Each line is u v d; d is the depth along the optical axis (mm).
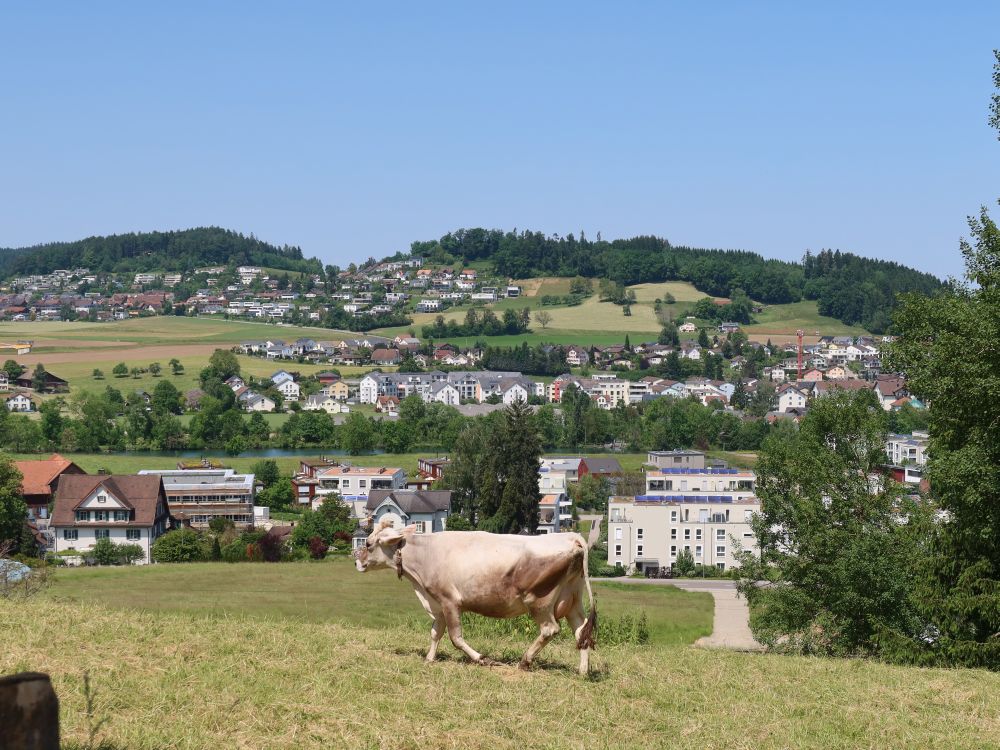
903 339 30438
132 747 11250
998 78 29734
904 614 29578
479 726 13125
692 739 13484
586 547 16109
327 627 19031
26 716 8016
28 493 108312
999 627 25500
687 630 53094
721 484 117375
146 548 96500
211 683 13680
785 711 15297
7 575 31719
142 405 193375
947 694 17344
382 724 12766
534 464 103250
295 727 12312
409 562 16438
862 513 33500
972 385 25906
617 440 195875
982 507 25844
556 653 18281
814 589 32250
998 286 26922
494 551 16109
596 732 13477
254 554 91875
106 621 17234
